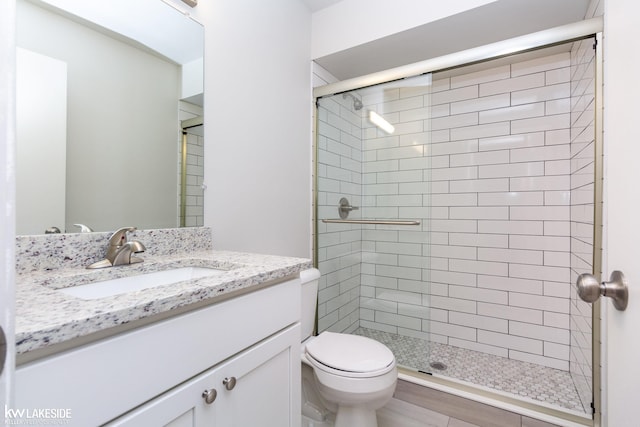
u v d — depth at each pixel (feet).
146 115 3.66
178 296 1.93
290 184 6.09
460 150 7.43
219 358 2.28
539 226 6.60
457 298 7.45
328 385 3.90
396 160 6.42
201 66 4.25
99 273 2.72
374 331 7.43
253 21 5.12
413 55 6.57
